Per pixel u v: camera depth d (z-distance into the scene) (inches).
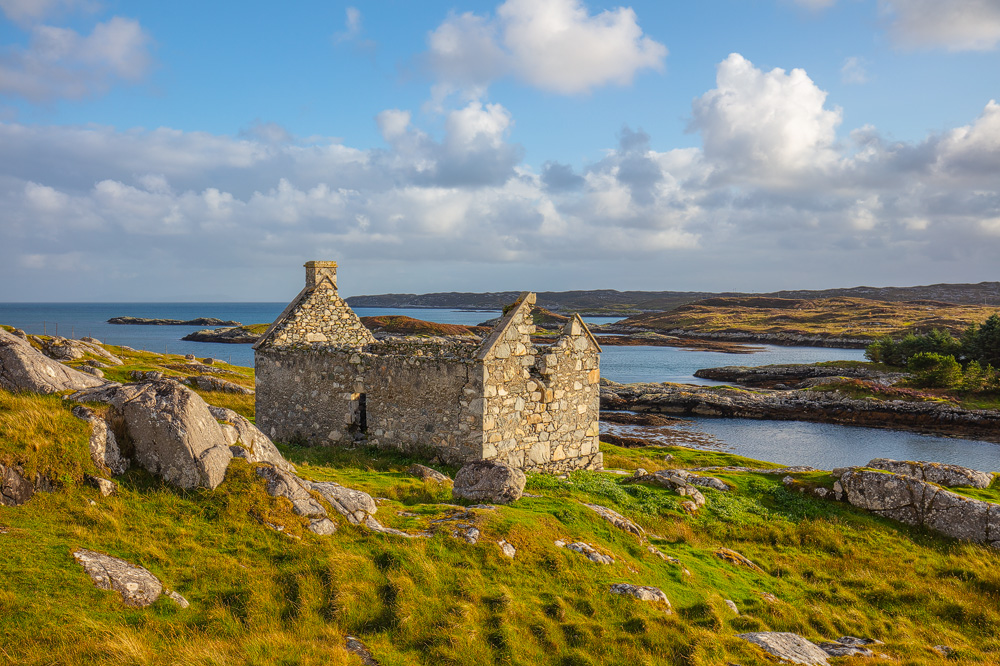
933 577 617.6
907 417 2437.3
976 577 611.2
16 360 454.3
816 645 442.6
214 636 309.1
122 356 1866.4
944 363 3105.3
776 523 727.7
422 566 399.2
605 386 3120.1
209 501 414.6
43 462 378.6
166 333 7253.9
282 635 317.4
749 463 1291.8
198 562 361.4
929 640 486.3
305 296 1056.8
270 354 1004.6
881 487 784.9
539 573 435.5
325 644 319.0
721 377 3764.8
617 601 419.8
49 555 322.0
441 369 832.9
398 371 878.4
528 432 868.6
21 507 357.4
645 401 2802.7
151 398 438.9
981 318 6943.9
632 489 770.2
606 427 2332.7
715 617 430.6
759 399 2723.9
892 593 560.7
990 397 2780.5
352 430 930.7
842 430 2325.3
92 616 292.8
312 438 961.5
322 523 430.3
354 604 356.8
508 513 522.0
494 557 437.4
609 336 7854.3
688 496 763.4
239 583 352.5
